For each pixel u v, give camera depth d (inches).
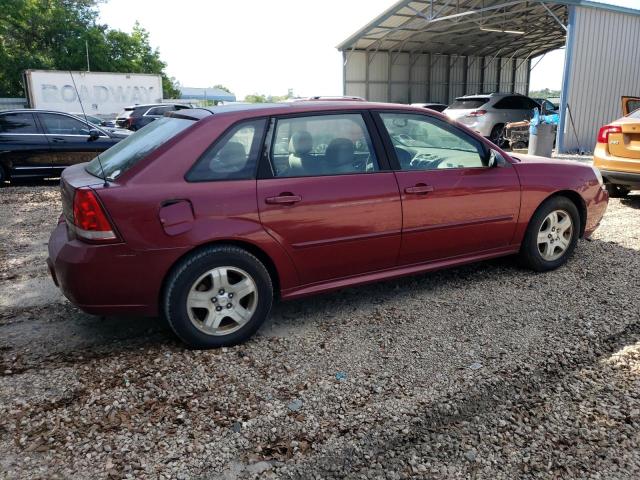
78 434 102.3
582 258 206.5
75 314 158.9
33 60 1582.2
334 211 143.9
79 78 1019.9
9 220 283.0
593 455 98.0
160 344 138.8
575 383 120.5
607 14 576.7
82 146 427.5
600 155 289.6
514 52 1305.4
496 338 140.9
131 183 125.4
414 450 99.3
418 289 176.9
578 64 573.0
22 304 166.6
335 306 163.9
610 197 330.3
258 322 139.9
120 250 123.4
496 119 668.1
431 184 158.9
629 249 218.2
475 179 167.6
